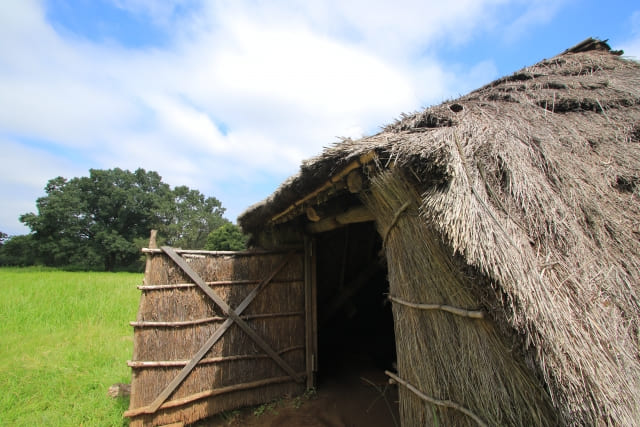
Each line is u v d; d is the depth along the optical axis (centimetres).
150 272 333
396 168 186
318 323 541
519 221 152
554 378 106
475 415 147
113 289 1169
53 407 355
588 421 99
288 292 402
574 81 327
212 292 355
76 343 579
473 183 157
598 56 402
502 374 136
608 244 161
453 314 163
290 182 290
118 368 460
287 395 380
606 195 187
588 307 129
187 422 324
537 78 346
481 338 146
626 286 145
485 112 246
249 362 365
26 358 496
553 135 219
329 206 342
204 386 337
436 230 151
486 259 126
